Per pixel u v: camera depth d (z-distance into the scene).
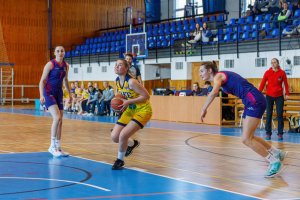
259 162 7.26
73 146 9.18
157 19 28.11
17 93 28.19
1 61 27.56
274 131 12.88
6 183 5.57
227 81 6.08
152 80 22.98
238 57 18.38
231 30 19.38
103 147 9.04
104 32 29.80
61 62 7.84
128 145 7.24
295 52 16.39
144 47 20.44
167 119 16.75
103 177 5.98
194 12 25.89
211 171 6.47
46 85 7.81
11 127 13.47
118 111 6.52
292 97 15.29
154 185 5.49
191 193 5.07
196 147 9.08
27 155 7.91
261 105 6.03
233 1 23.91
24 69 28.30
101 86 25.31
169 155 7.98
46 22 28.77
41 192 5.07
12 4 27.84
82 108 20.28
